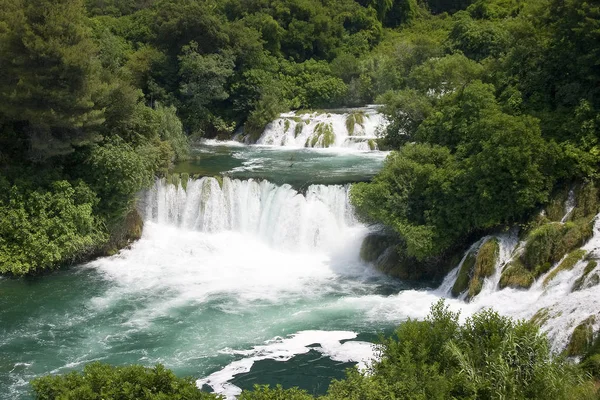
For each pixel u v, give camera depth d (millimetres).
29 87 30016
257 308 27594
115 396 14750
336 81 64750
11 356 23391
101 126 34906
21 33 29906
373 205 29703
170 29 58031
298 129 54375
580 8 29172
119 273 31828
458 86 35344
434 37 75250
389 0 83938
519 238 26656
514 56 32562
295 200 34906
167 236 36156
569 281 23094
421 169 29359
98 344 24391
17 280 30594
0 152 32500
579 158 26344
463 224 27906
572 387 16672
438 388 15695
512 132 26438
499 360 16531
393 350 17672
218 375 21859
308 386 21031
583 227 24406
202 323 26172
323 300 28312
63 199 31219
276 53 68438
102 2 82750
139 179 33625
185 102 57188
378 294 28797
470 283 26516
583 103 27688
